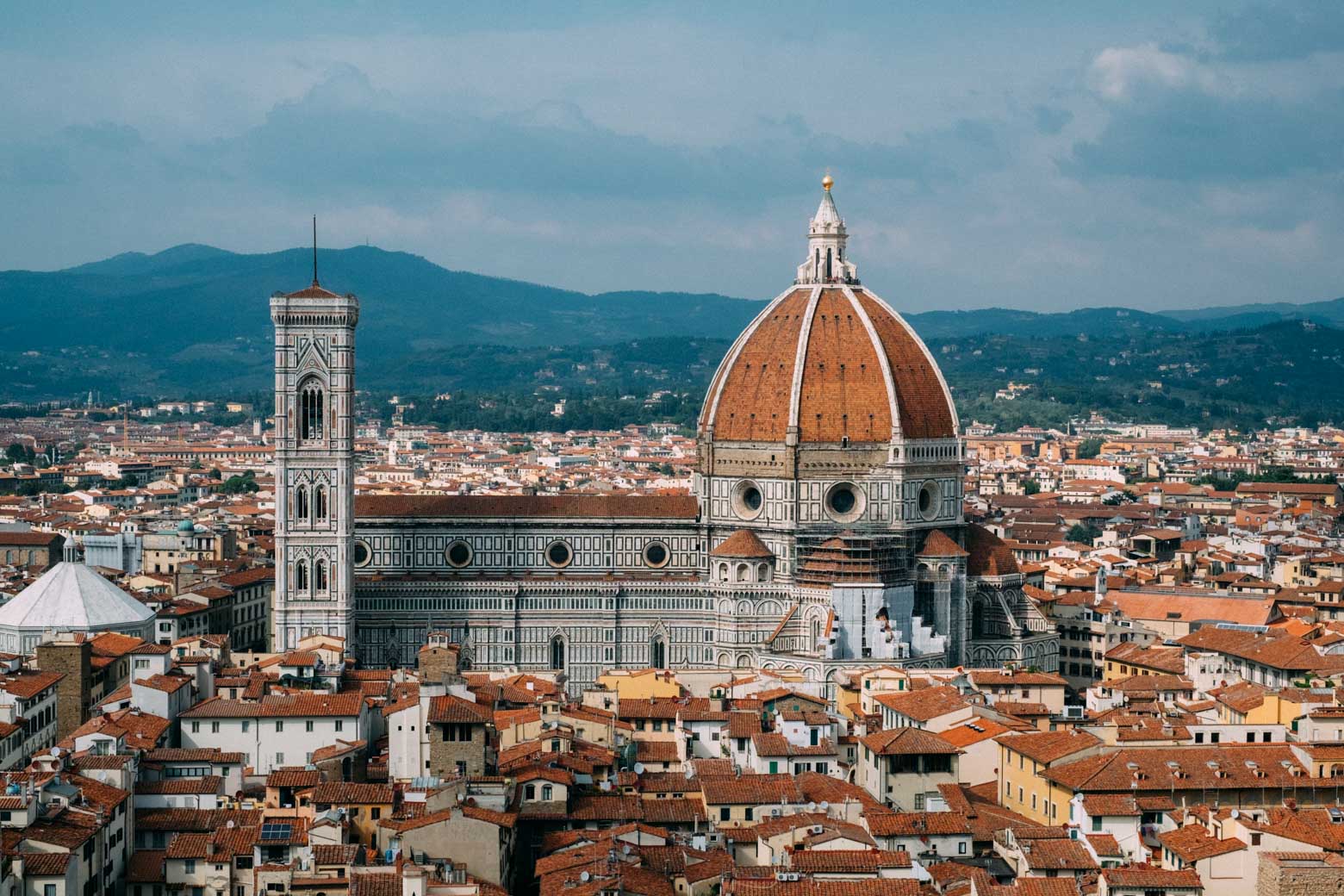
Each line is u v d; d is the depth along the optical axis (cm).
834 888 19125
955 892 19112
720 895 19350
